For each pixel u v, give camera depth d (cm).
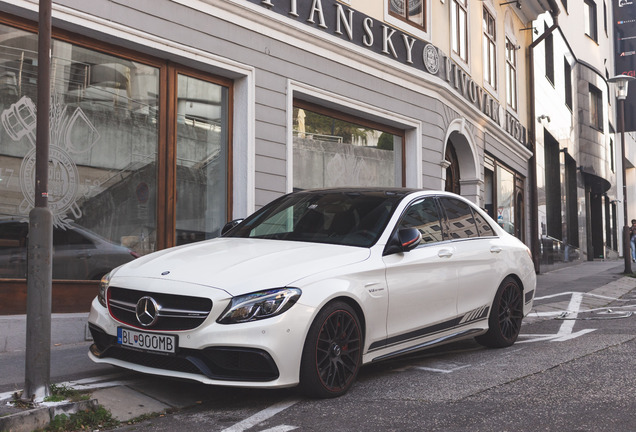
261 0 904
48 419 392
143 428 404
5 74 676
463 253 607
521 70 2025
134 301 457
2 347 612
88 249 735
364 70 1089
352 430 389
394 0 1178
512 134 1864
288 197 632
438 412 424
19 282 668
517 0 1830
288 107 946
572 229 2912
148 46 771
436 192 629
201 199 862
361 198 587
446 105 1329
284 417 418
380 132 1174
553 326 830
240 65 875
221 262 470
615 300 1172
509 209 1864
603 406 430
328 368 458
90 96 746
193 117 854
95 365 558
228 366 426
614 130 3806
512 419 405
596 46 3369
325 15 1015
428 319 553
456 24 1427
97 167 751
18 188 683
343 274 474
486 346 673
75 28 714
